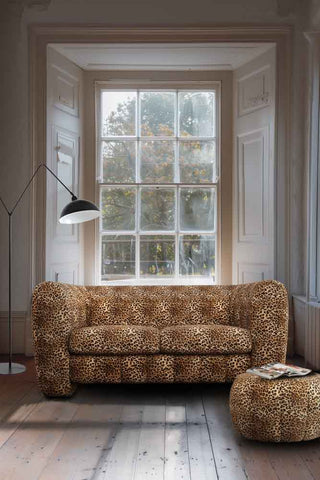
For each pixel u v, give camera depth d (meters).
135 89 5.36
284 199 4.69
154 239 5.34
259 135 4.92
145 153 5.36
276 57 4.71
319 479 2.26
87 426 2.90
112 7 4.76
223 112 5.30
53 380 3.38
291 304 4.69
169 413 3.14
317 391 2.63
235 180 5.21
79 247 5.21
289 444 2.65
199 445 2.63
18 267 4.74
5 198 4.73
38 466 2.38
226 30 4.72
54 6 4.76
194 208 5.35
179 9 4.76
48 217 4.74
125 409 3.22
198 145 5.36
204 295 4.02
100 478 2.27
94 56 5.00
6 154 4.73
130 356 3.43
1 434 2.78
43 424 2.93
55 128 4.86
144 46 4.79
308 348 4.07
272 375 2.69
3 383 3.79
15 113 4.73
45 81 4.74
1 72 4.74
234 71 5.27
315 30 4.44
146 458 2.47
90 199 5.32
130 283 5.32
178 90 5.36
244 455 2.51
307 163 4.54
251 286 3.69
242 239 5.12
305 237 4.64
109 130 5.37
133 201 5.35
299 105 4.67
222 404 3.32
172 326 3.67
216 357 3.43
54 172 4.85
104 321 3.92
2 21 4.75
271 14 4.72
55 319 3.39
